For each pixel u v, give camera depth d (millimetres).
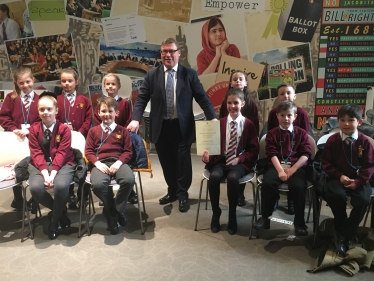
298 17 4227
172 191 3145
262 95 4520
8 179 2480
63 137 2615
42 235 2609
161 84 2797
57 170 2531
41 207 3141
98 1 4363
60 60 4578
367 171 2209
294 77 4414
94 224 2787
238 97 2609
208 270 2145
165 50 2693
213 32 4383
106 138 2668
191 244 2455
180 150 2912
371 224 2465
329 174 2324
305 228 2391
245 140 2678
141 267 2182
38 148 2590
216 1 4281
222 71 4504
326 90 4414
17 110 2986
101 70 4578
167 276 2086
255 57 4418
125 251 2373
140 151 2705
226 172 2619
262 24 4301
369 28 4184
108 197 2508
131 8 4371
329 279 2047
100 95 4637
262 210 2482
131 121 2875
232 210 2549
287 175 2391
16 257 2309
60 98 3146
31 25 4480
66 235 2607
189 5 4320
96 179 2461
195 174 3938
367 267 2139
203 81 4566
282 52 4363
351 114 2221
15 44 4555
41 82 4645
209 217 2893
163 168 3053
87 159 2654
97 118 3059
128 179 2461
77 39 4500
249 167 2633
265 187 2406
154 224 2768
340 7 4152
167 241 2502
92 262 2244
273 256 2297
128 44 4484
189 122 2877
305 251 2359
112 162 2629
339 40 4254
